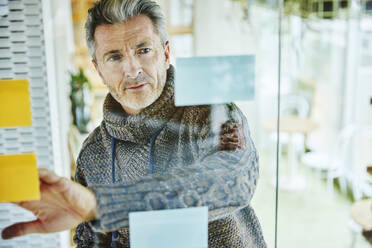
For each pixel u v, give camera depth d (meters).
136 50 0.72
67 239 0.74
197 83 0.74
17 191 0.71
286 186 1.68
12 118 0.70
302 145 2.13
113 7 0.69
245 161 0.76
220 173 0.75
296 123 2.12
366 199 1.64
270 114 0.77
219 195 0.75
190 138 0.74
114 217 0.73
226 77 0.74
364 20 2.18
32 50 0.69
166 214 0.74
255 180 0.78
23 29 0.68
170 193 0.73
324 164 1.99
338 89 2.29
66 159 0.73
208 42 0.73
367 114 2.22
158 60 0.73
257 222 0.79
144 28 0.71
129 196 0.73
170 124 0.74
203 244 0.76
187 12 0.71
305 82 2.17
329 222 1.48
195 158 0.74
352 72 2.27
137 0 0.69
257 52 0.74
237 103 0.75
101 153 0.73
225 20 0.73
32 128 0.72
